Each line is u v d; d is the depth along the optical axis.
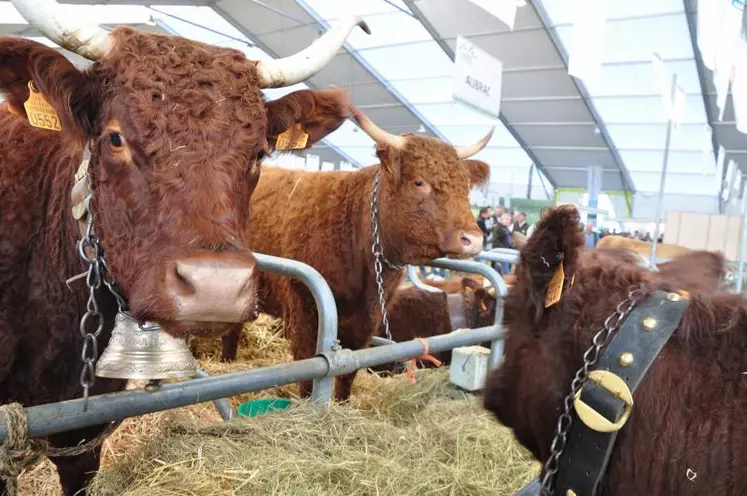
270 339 5.12
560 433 1.29
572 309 1.42
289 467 2.00
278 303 4.20
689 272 1.62
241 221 1.54
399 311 5.37
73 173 1.82
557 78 16.17
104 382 2.02
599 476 1.24
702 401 1.23
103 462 2.82
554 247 1.36
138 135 1.45
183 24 15.51
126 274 1.50
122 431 3.10
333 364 2.19
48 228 1.88
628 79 15.55
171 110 1.47
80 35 1.52
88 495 2.04
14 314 1.87
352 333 3.98
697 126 17.92
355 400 3.52
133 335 1.63
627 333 1.27
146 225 1.44
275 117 1.96
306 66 1.84
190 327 1.41
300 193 4.21
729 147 19.00
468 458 2.61
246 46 16.53
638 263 1.60
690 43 12.89
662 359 1.28
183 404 1.71
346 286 3.87
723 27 4.28
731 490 1.17
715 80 5.08
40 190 1.91
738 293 1.38
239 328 4.62
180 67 1.53
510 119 20.17
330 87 2.11
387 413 3.47
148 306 1.39
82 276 1.64
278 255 4.18
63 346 1.91
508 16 3.05
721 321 1.29
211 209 1.42
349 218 3.91
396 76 17.38
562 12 12.62
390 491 2.11
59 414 1.44
